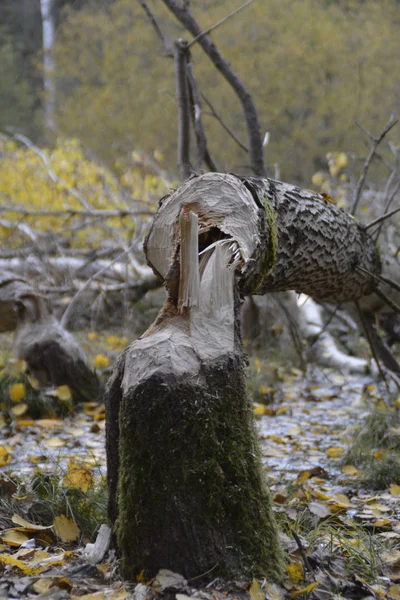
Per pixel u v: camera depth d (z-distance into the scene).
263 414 7.06
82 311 10.38
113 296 10.38
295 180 22.44
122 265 10.38
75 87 26.95
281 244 3.95
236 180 3.65
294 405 7.55
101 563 2.96
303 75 21.44
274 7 21.67
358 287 5.47
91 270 10.25
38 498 3.73
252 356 9.39
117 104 23.73
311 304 10.32
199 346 2.96
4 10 33.75
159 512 2.73
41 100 30.98
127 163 13.91
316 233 4.29
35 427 6.28
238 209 3.51
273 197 3.90
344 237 4.75
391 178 8.80
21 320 7.32
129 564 2.79
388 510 4.21
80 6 28.53
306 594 2.74
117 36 24.20
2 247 10.28
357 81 21.62
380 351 7.25
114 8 24.58
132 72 23.45
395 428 5.79
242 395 2.98
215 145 21.16
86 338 9.57
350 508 4.25
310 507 3.94
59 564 2.95
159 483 2.74
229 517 2.80
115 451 3.05
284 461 5.37
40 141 26.42
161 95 22.34
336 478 5.00
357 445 5.50
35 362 7.09
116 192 11.77
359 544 3.38
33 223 11.21
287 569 2.87
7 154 12.20
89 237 10.64
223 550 2.75
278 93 21.56
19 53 31.98
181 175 7.04
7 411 6.58
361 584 2.91
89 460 5.08
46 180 11.19
